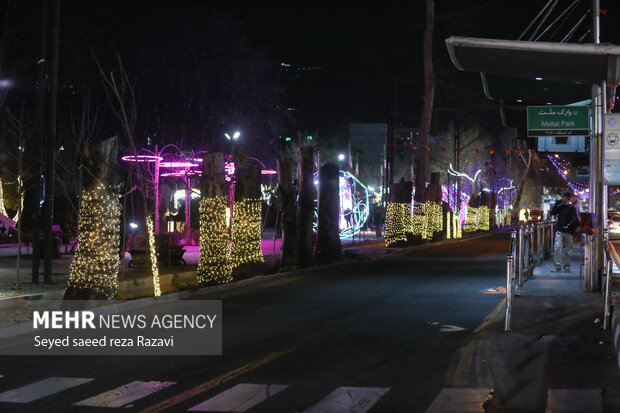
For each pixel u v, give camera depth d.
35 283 18.86
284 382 9.31
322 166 29.20
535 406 8.11
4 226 35.81
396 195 40.31
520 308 15.32
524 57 14.45
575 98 21.48
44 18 19.12
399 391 8.82
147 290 18.39
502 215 88.94
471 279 22.06
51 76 18.38
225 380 9.44
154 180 34.78
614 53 13.48
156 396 8.62
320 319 14.47
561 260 22.80
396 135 73.06
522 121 23.12
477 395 8.60
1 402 8.37
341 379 9.46
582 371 9.84
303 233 26.70
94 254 15.72
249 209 24.09
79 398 8.53
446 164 82.62
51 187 18.91
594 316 14.22
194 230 38.03
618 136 16.44
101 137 42.00
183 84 49.38
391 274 24.00
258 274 24.08
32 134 34.41
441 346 11.63
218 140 49.31
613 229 61.97
